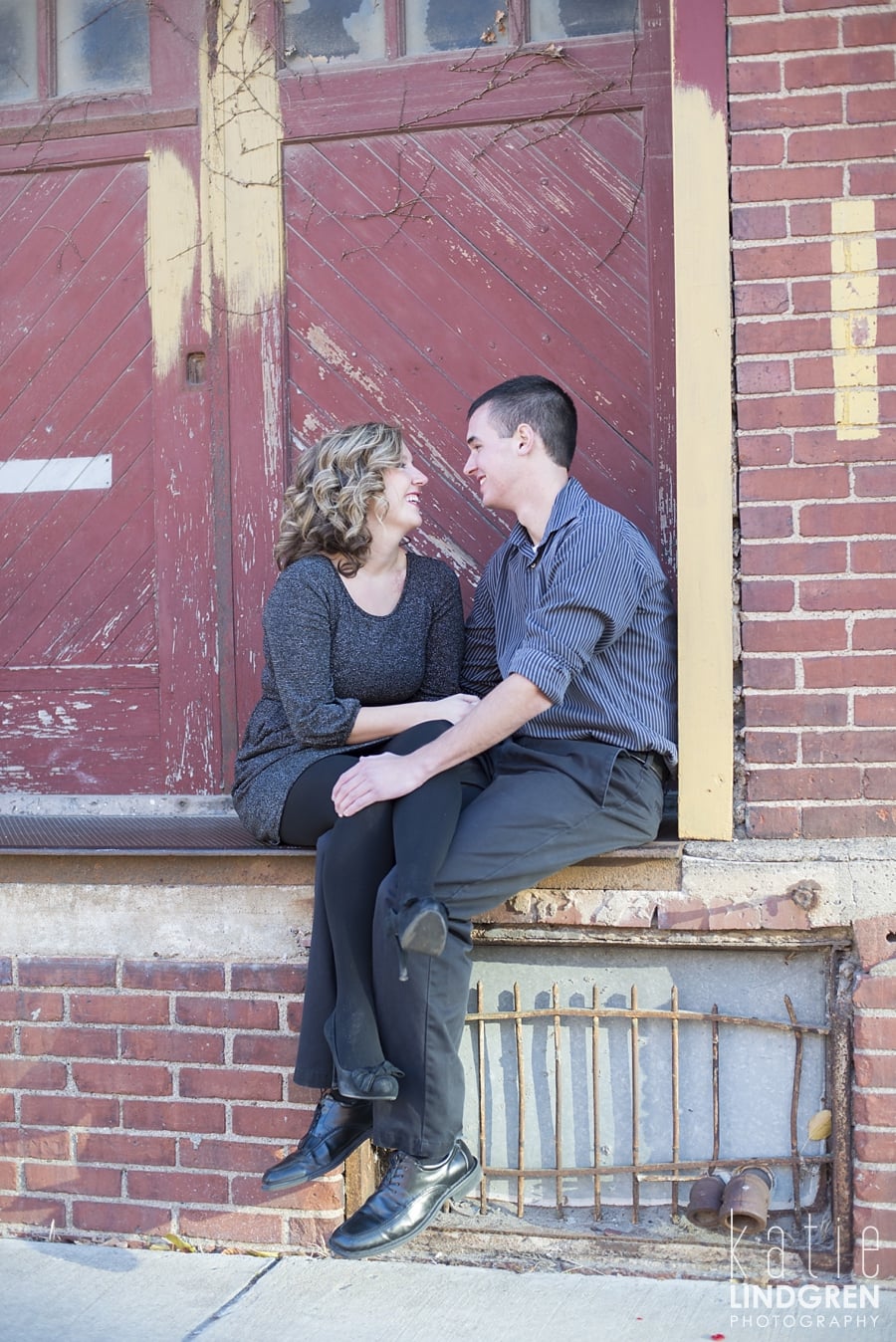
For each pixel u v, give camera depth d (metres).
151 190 3.42
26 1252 2.86
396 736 2.68
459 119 3.24
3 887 2.98
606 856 2.68
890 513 2.61
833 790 2.64
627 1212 2.77
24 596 3.51
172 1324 2.49
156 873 2.91
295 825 2.71
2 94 3.51
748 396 2.65
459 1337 2.41
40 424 3.50
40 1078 2.96
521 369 3.23
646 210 3.15
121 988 2.92
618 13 3.17
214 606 3.40
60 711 3.49
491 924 2.77
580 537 2.61
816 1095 2.71
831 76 2.62
